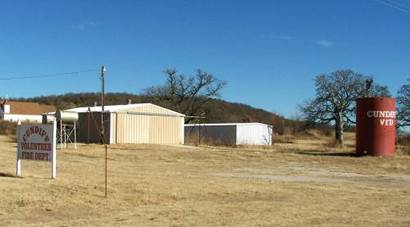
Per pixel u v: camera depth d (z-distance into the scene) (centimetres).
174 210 1318
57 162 2622
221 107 10600
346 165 3142
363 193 1777
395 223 1198
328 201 1553
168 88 8794
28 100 13562
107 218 1196
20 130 1756
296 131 9356
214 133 6850
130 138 4750
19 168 1773
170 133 5066
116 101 11156
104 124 4631
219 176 2291
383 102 3888
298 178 2344
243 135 6706
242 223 1162
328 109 7369
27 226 1088
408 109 6681
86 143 4569
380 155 3862
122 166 2669
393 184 2186
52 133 1694
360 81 7275
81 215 1225
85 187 1530
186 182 1809
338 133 7306
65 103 12375
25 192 1402
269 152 4103
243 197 1584
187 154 3741
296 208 1395
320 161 3381
